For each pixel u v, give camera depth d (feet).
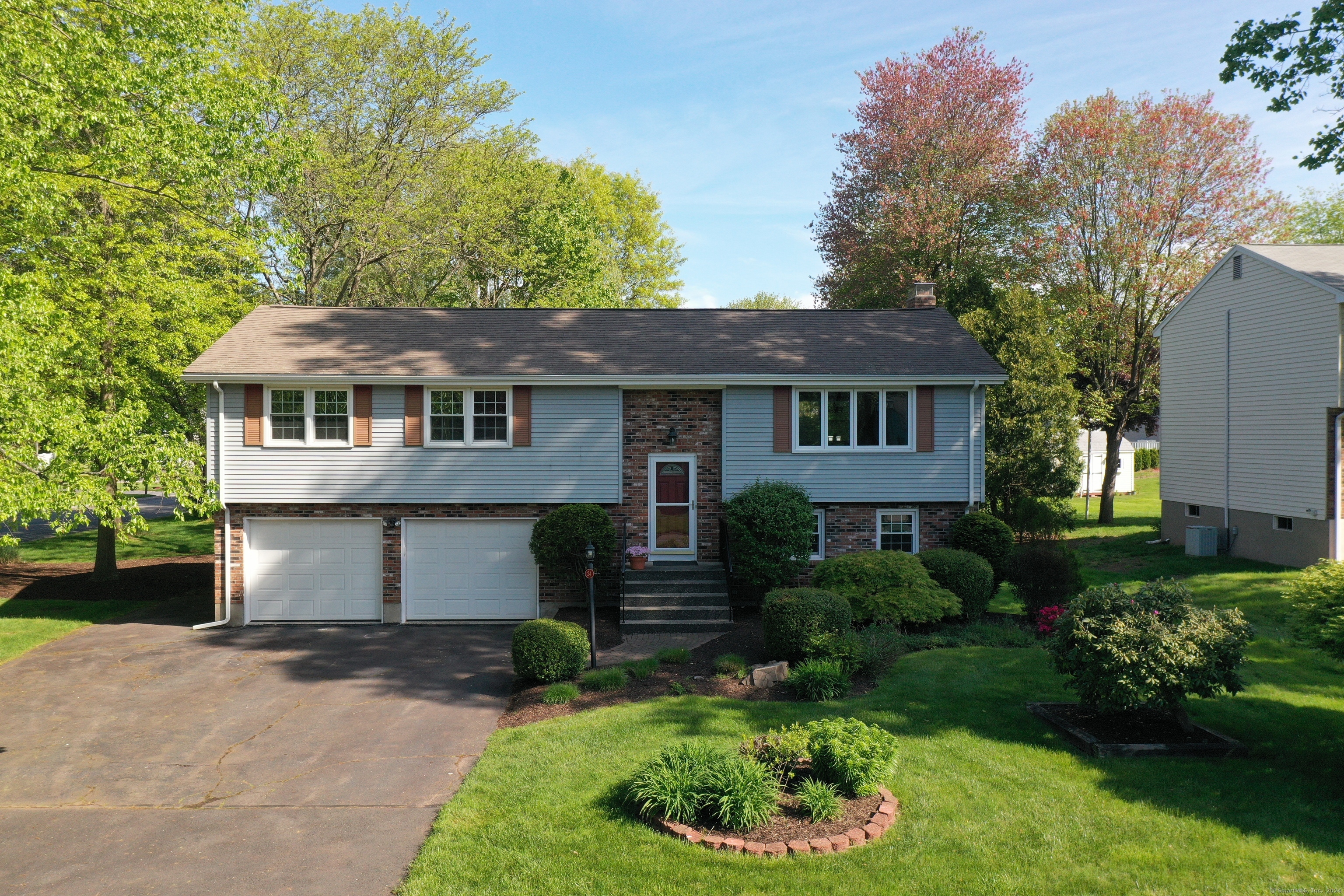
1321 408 69.26
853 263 126.11
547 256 123.24
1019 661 47.26
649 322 75.41
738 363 65.57
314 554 64.34
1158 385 119.85
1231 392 80.79
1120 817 28.09
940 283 117.91
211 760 35.83
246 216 97.86
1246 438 78.69
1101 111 108.99
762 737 33.81
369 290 125.80
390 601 63.93
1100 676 34.88
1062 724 36.60
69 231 69.21
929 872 24.63
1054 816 28.17
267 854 27.17
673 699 41.68
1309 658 47.16
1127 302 111.04
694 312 78.18
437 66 112.37
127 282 68.44
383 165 110.93
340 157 103.86
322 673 49.73
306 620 64.18
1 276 45.09
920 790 30.14
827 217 131.75
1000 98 120.06
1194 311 86.69
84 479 48.57
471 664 51.67
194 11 54.34
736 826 27.09
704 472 65.36
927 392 65.10
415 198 112.47
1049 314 112.06
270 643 57.47
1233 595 63.16
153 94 53.21
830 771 29.89
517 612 64.80
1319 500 69.36
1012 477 86.74
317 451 63.21
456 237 113.80
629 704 41.29
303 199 103.35
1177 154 106.93
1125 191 109.19
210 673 49.78
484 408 64.34
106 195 65.87
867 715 38.52
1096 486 157.89
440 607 64.64
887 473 65.10
